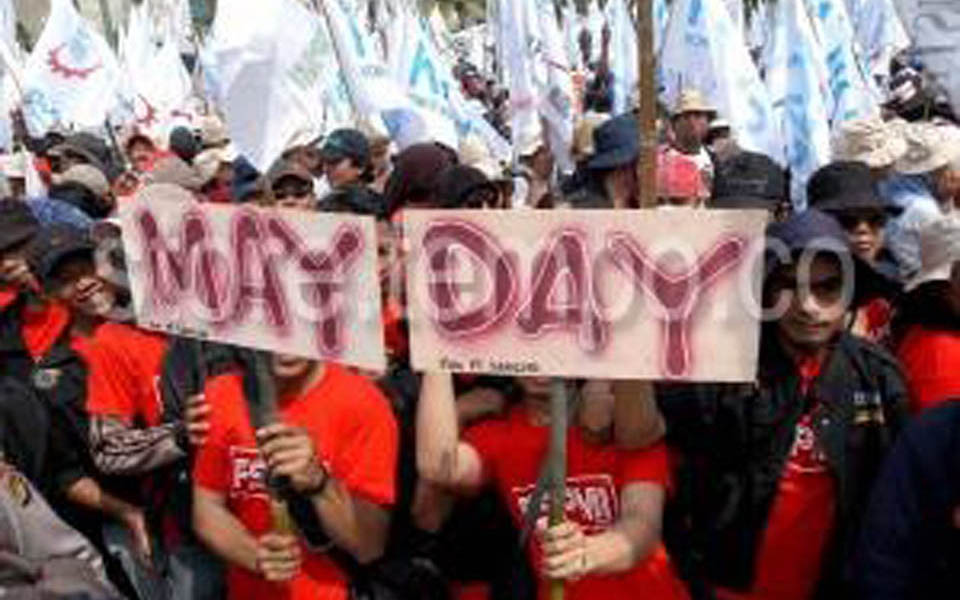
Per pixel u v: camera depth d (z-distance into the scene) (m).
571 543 2.96
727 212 2.75
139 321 3.62
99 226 4.72
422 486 3.48
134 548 4.51
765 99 8.33
